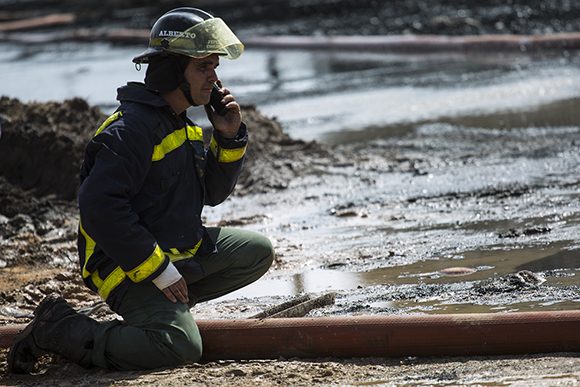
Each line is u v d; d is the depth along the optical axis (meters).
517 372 9.90
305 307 12.23
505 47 39.88
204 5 63.81
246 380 10.12
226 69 43.72
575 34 39.16
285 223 18.09
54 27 71.12
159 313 10.68
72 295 14.55
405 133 25.23
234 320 11.05
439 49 42.19
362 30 50.28
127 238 10.34
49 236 18.27
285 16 58.66
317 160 22.22
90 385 10.29
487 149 22.38
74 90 40.28
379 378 10.05
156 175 10.77
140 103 10.73
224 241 11.76
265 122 23.61
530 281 13.12
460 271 14.02
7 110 21.84
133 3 70.94
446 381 9.80
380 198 19.11
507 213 17.05
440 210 17.80
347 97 32.34
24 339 10.94
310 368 10.41
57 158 20.67
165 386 10.01
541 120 24.91
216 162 11.54
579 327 10.41
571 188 18.30
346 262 15.16
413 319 10.72
